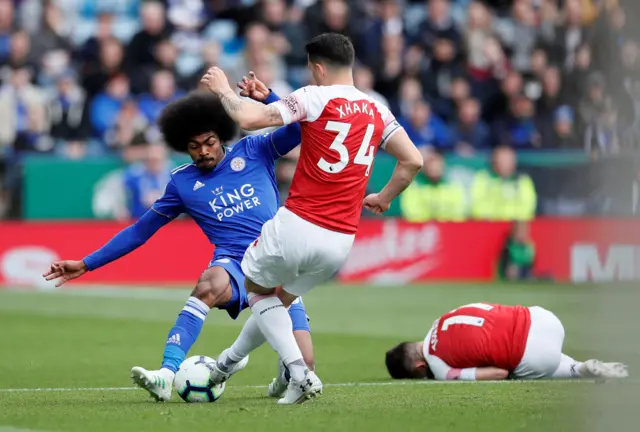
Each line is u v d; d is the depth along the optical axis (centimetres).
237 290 2495
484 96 7356
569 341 3588
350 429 1866
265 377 3016
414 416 2030
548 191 6731
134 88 6706
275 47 7094
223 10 7481
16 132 6353
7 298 5628
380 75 7175
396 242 6612
